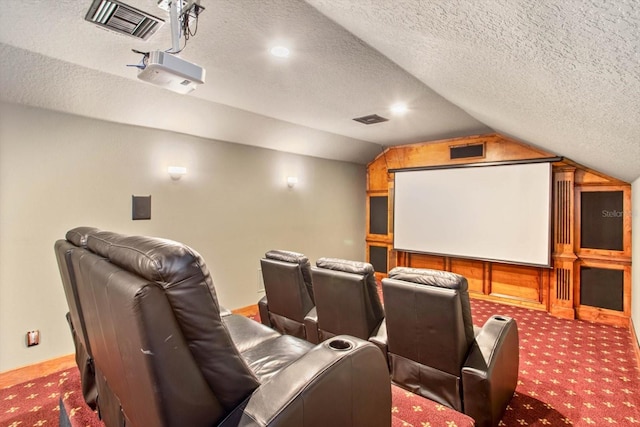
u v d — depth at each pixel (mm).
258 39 2008
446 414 1881
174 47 1600
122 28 1806
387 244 5988
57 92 2676
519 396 2348
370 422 1361
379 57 2258
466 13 979
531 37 966
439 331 1847
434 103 3336
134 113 3180
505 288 4641
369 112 3689
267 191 4633
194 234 3846
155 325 897
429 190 5254
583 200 4004
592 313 3932
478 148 4805
